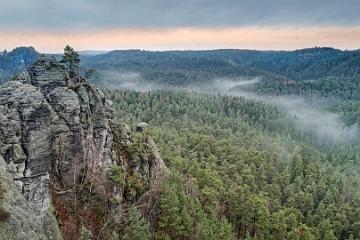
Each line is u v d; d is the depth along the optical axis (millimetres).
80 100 52875
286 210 97938
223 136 182625
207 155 134125
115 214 50844
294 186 122500
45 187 41156
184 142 143250
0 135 38125
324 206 108812
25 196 38750
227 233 62000
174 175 67688
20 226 33719
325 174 141125
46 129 41031
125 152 60688
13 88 41719
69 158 49188
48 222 40688
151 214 56031
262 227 75562
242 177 115688
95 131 54250
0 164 36406
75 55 56938
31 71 51781
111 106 66625
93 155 52969
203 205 72938
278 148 169375
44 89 50625
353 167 172625
